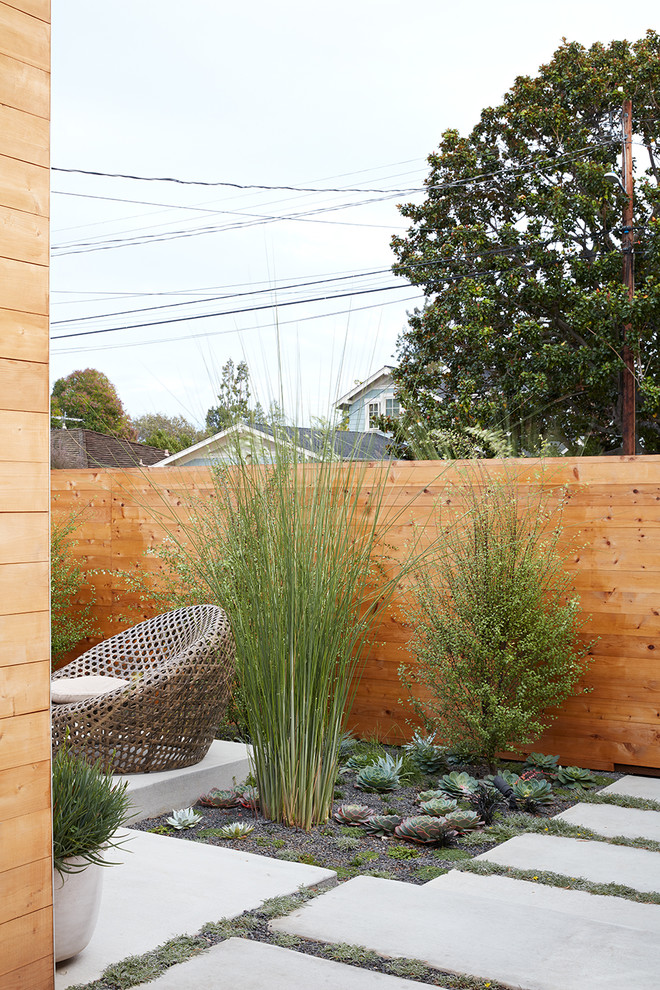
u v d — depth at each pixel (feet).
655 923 8.59
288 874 9.71
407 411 15.10
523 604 14.05
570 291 42.24
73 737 12.17
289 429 11.55
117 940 7.97
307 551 11.40
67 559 20.43
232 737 16.24
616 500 14.76
